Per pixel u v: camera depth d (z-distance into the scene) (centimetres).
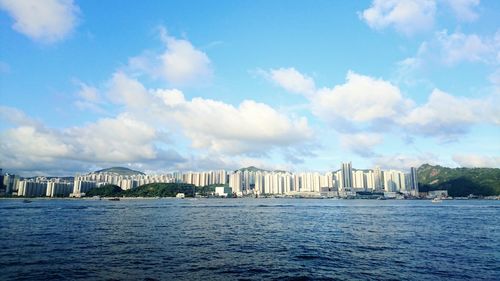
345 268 3547
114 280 2978
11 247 4694
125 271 3306
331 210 15375
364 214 12462
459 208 17725
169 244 5044
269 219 10044
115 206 18400
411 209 16500
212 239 5631
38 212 12588
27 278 3038
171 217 10556
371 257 4144
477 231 6912
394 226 7969
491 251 4562
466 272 3372
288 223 8744
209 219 9900
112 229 6994
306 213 13075
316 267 3584
